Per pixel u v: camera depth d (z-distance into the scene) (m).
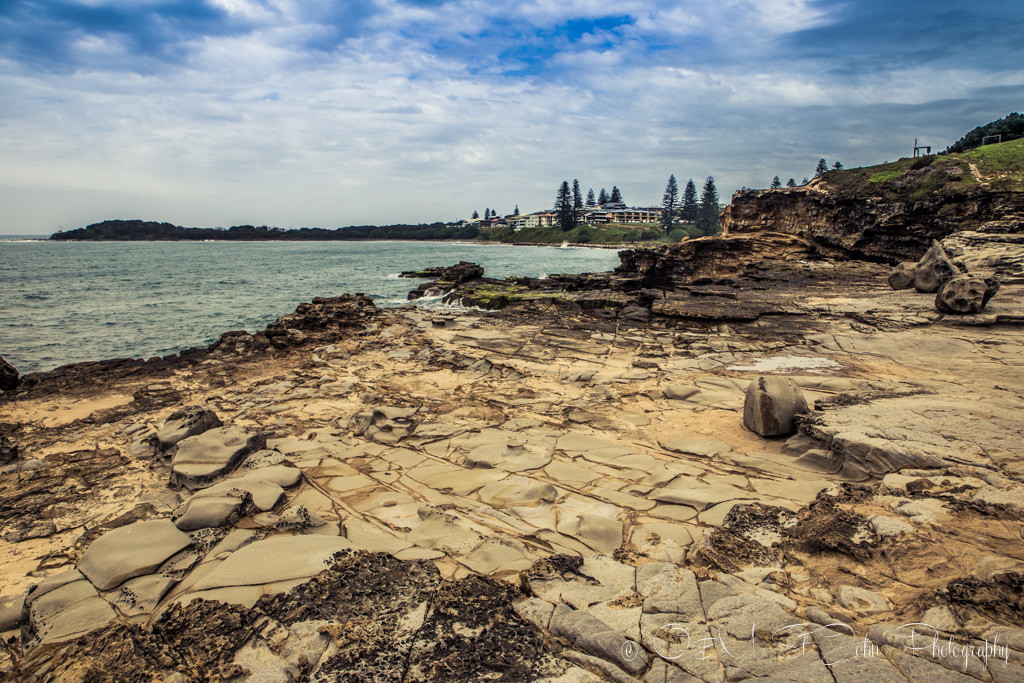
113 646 3.71
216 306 35.12
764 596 4.25
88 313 31.64
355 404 11.38
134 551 4.89
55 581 4.62
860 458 6.90
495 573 4.71
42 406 12.09
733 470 7.61
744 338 16.73
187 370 15.38
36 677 3.53
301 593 4.25
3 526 6.34
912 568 4.36
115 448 9.09
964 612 3.71
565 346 16.77
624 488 6.93
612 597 4.32
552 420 10.18
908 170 39.09
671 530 5.70
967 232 30.27
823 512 5.42
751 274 34.41
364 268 71.31
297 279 53.81
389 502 6.52
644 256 37.47
